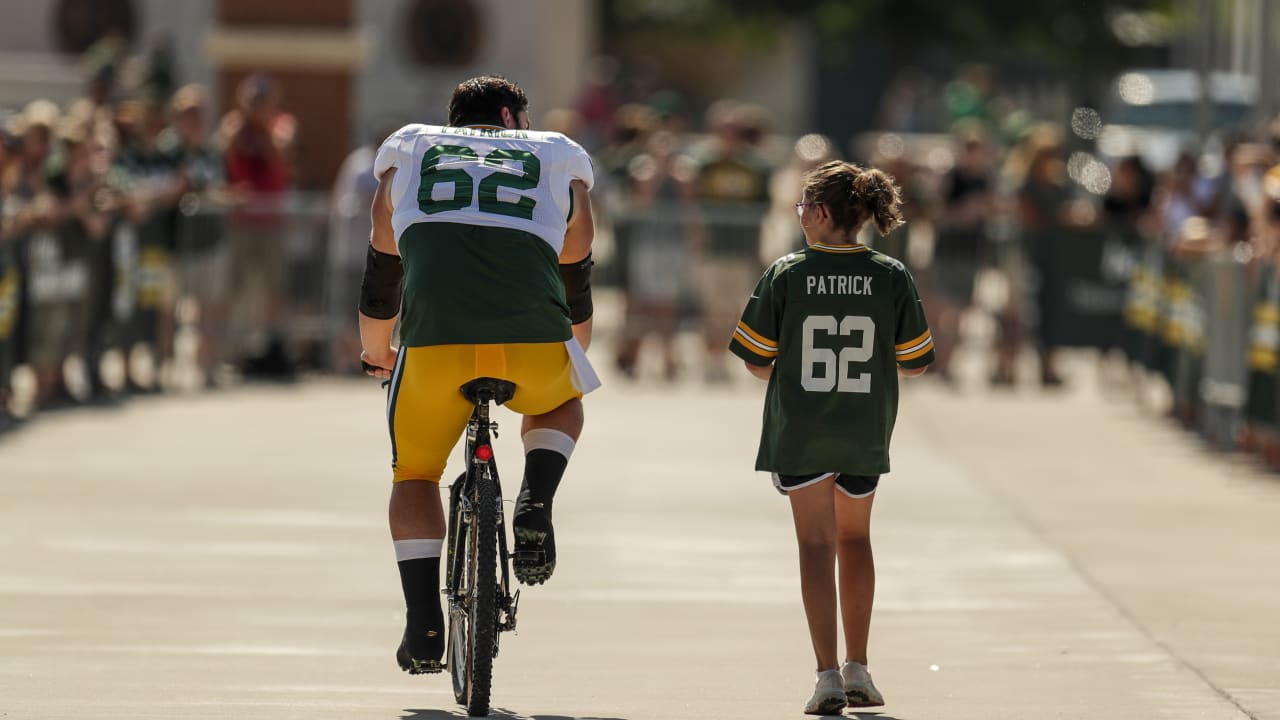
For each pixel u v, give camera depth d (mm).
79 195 41500
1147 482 35312
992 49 113438
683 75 157875
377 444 38219
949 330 50250
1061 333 49094
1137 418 44219
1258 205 36906
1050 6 108000
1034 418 44062
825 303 19516
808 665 21875
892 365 19719
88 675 20828
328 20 58906
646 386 48688
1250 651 22656
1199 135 49062
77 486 32969
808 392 19500
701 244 49969
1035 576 27047
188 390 46031
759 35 126438
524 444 19156
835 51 122375
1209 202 44375
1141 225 48250
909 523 31031
